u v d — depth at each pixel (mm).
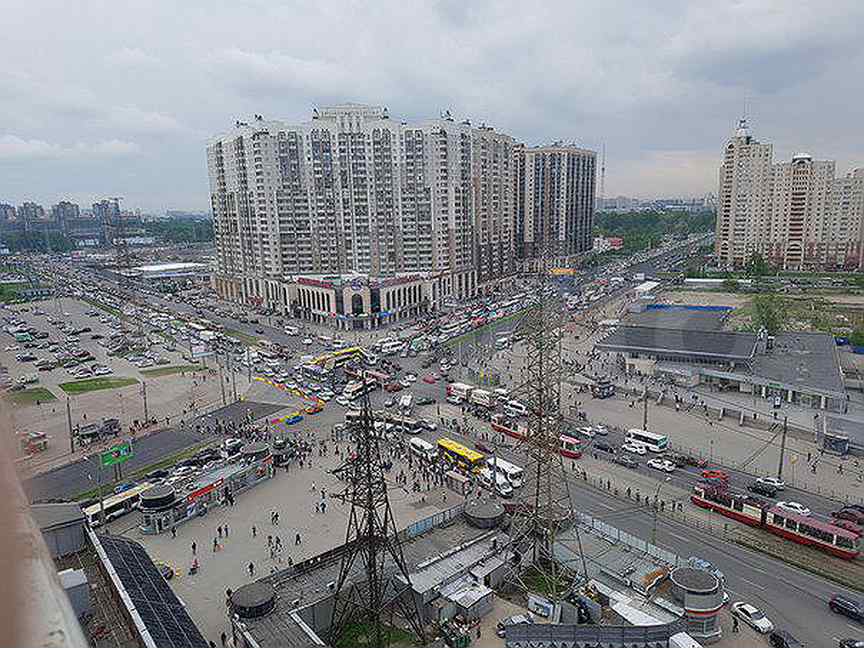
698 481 103312
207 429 131625
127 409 145000
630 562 79438
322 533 91250
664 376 156500
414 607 75188
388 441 122562
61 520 71375
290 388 157250
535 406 101812
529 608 76500
